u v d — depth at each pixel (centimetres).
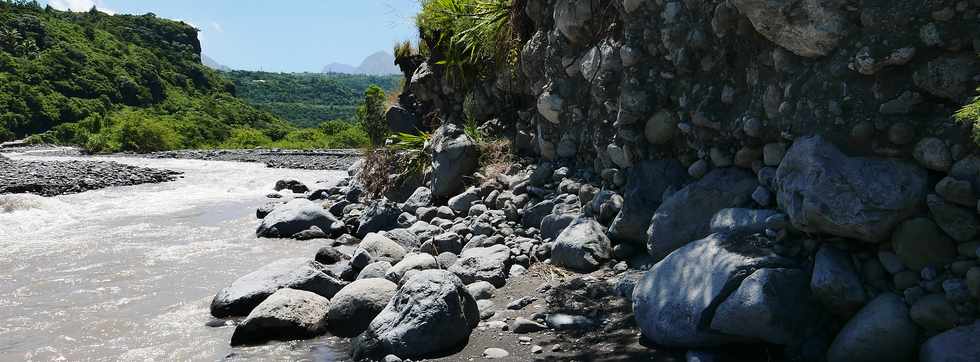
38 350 440
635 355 371
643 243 523
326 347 432
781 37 402
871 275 342
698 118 492
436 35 1048
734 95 470
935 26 334
